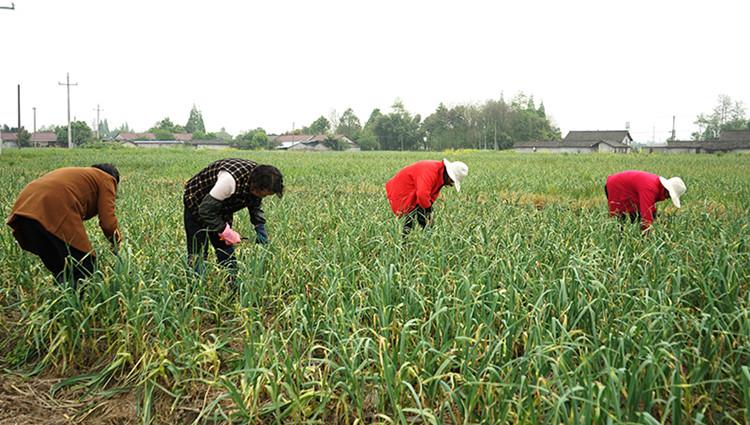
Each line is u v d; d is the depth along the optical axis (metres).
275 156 43.31
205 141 106.38
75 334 4.86
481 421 3.60
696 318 4.36
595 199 13.91
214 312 5.22
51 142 97.81
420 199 7.72
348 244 6.36
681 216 8.51
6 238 6.62
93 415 4.22
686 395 3.67
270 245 6.18
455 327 4.55
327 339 4.82
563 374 3.61
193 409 4.20
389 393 3.71
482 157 44.97
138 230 7.76
